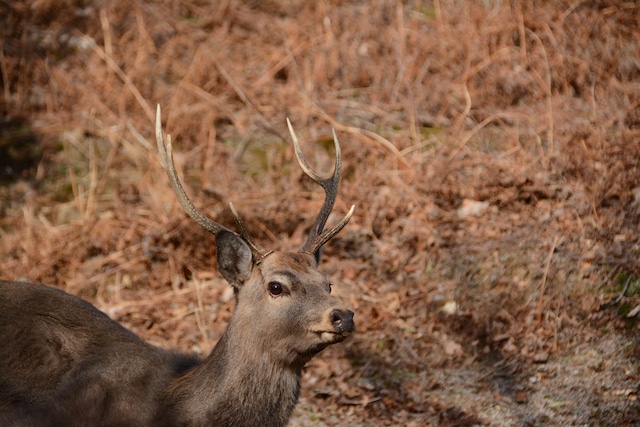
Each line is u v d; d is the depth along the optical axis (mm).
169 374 8523
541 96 14820
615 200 12695
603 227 12297
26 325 8578
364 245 12883
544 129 14133
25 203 14391
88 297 12750
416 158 14000
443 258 12430
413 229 12766
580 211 12539
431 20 16406
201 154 14727
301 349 8070
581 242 12156
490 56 15367
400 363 11133
